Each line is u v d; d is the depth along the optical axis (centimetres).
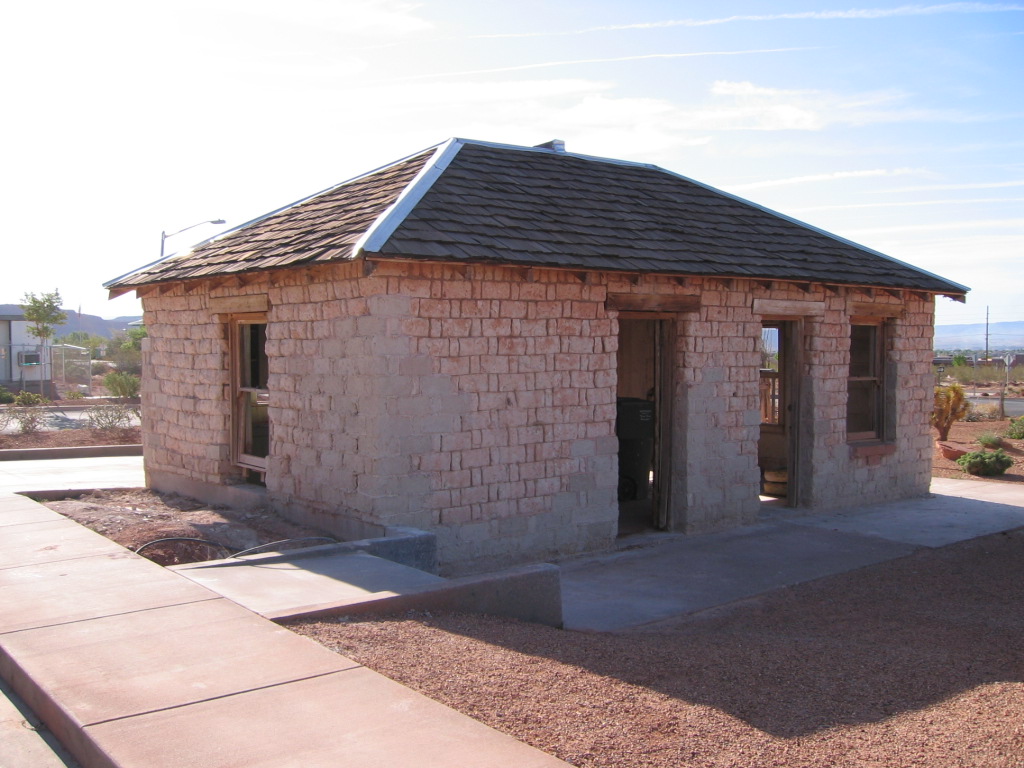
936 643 707
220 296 1186
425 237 916
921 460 1476
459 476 959
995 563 1047
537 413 1020
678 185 1413
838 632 762
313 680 509
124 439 2208
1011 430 2377
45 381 3853
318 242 973
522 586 733
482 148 1251
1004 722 505
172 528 998
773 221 1400
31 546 852
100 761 422
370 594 676
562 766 410
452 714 466
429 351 934
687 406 1144
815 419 1298
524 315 1004
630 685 541
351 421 948
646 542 1117
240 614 628
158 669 525
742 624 813
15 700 527
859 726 495
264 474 1166
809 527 1221
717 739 460
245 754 418
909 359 1444
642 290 1098
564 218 1098
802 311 1270
